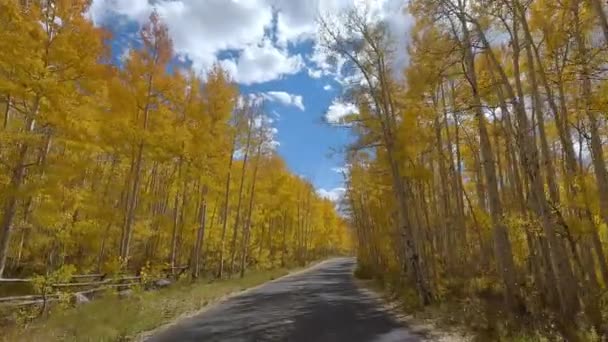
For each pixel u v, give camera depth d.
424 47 10.81
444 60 10.39
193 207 21.75
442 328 9.09
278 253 38.62
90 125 12.20
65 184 14.27
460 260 18.47
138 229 17.95
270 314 12.02
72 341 7.82
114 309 10.30
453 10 9.21
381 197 20.11
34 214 12.77
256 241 38.38
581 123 10.65
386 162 14.60
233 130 20.61
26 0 11.30
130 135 15.26
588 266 10.95
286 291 19.41
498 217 9.27
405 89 13.87
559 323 7.09
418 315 10.81
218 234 26.23
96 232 16.41
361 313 11.88
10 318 8.70
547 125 12.62
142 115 16.66
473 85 9.68
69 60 11.50
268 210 33.69
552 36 8.83
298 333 9.07
